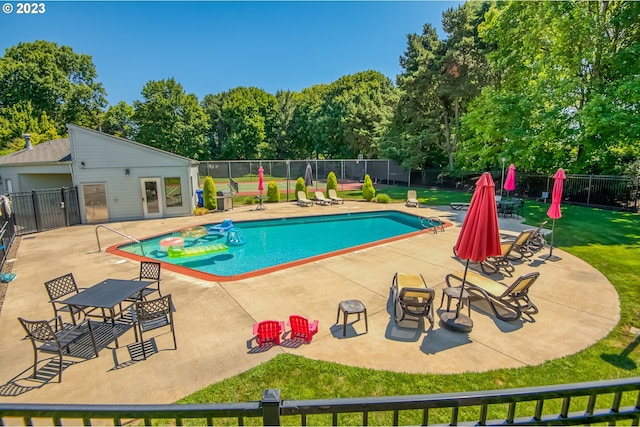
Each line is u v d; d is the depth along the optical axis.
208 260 11.31
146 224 15.79
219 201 19.45
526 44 19.36
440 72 25.88
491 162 23.19
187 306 6.82
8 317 6.50
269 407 1.65
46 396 4.22
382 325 6.00
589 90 17.80
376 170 37.72
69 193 15.53
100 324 5.88
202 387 4.36
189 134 45.41
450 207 20.27
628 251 10.28
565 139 18.80
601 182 18.62
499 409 3.99
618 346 5.26
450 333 5.71
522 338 5.53
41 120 34.44
